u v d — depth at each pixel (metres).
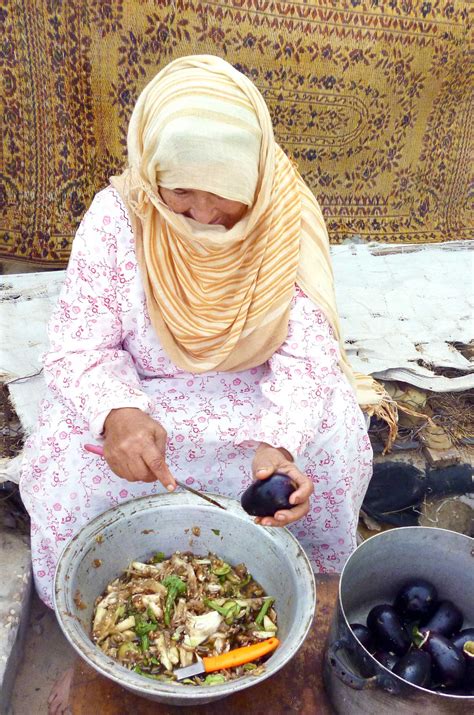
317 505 1.75
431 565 1.47
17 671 1.68
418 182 3.46
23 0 2.49
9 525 1.87
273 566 1.43
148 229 1.54
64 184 2.88
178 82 1.34
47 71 2.65
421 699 1.10
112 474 1.61
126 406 1.46
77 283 1.59
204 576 1.46
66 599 1.22
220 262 1.52
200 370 1.66
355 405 1.74
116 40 2.69
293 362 1.62
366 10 2.90
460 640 1.35
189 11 2.71
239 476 1.71
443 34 3.04
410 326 2.58
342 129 3.19
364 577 1.45
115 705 1.27
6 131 2.70
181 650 1.31
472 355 2.50
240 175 1.33
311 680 1.33
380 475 2.31
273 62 2.92
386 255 3.07
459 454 2.32
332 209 3.38
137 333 1.66
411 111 3.24
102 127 2.85
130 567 1.45
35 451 1.62
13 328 2.33
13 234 2.88
